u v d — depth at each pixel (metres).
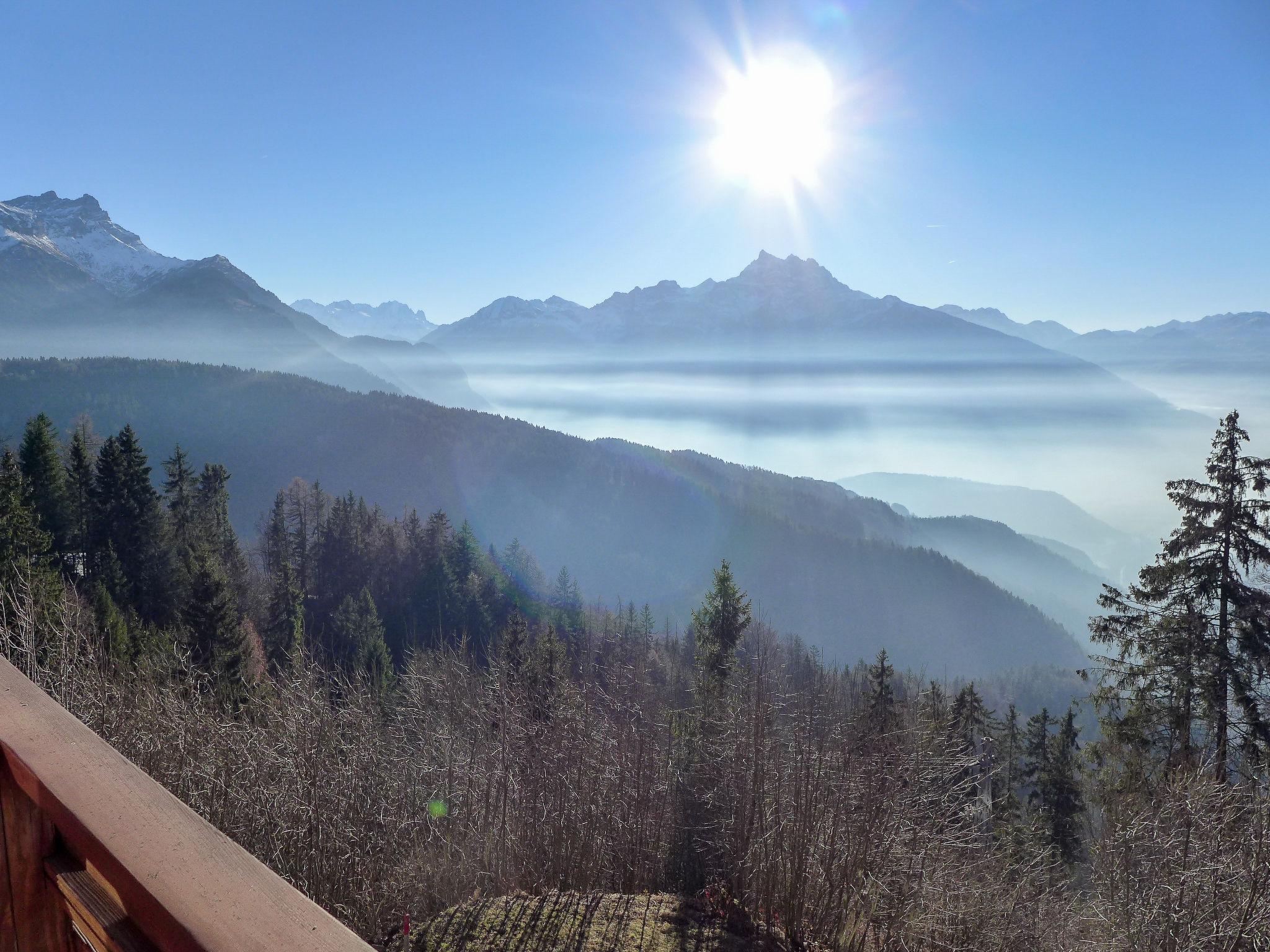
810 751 12.03
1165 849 10.19
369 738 12.95
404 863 11.59
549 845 12.70
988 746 22.61
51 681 11.52
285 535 52.41
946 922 11.16
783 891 11.40
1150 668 13.60
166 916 1.08
